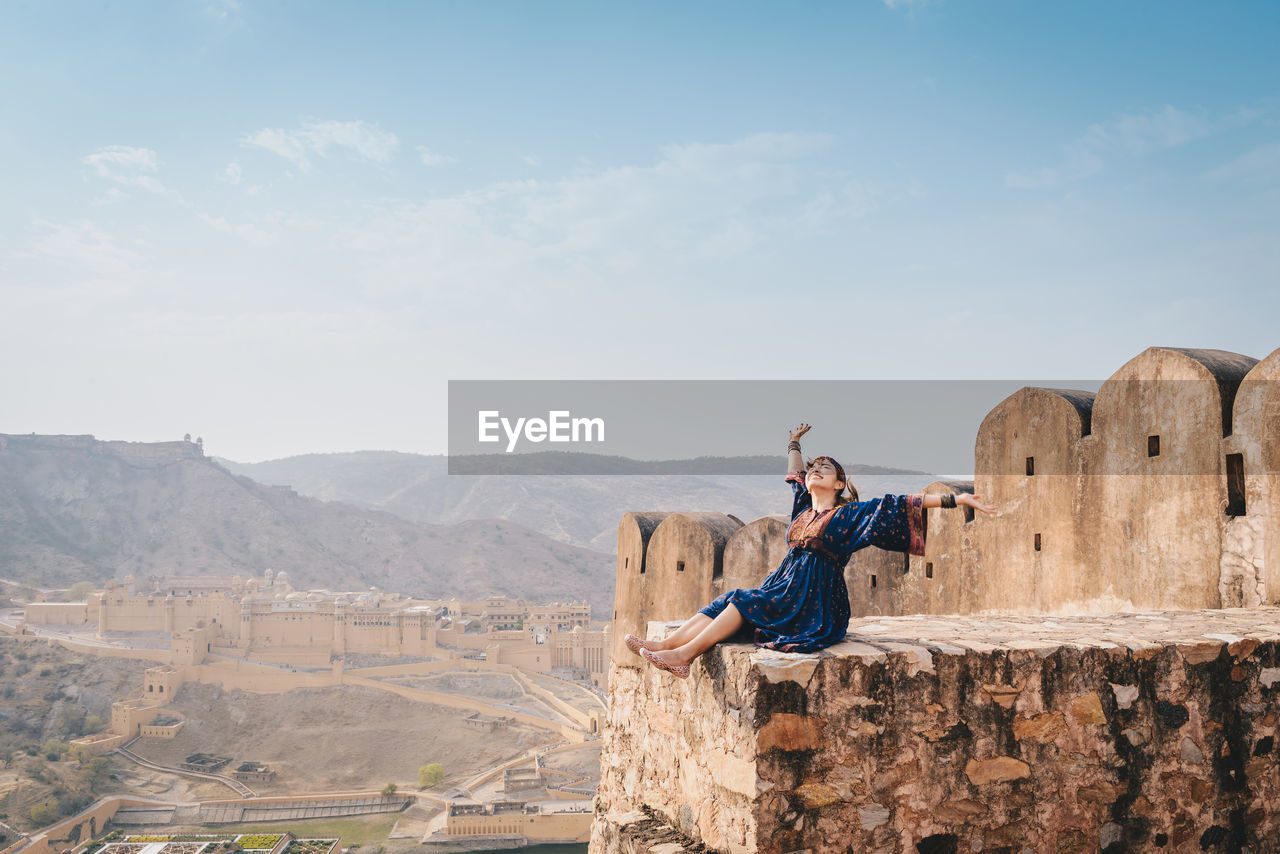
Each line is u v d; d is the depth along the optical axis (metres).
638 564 8.88
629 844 4.16
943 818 3.44
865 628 4.33
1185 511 5.43
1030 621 4.61
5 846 86.50
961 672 3.50
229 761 119.31
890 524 3.59
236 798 105.62
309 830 95.62
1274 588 4.91
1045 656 3.59
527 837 88.00
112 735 120.50
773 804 3.27
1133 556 5.72
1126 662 3.70
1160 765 3.71
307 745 121.56
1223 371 5.37
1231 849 3.80
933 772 3.44
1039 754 3.57
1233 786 3.82
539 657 151.50
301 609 159.12
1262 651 3.93
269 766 115.75
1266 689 3.92
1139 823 3.68
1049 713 3.58
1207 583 5.29
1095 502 5.99
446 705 130.62
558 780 100.12
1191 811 3.75
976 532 6.90
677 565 8.36
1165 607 5.50
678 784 4.24
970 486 7.10
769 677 3.31
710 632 3.74
